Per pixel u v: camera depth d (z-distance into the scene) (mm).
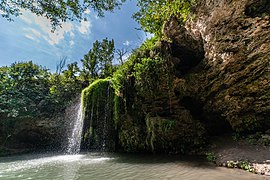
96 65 24594
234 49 8602
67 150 17125
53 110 19438
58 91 20984
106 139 14820
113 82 14594
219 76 9758
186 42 10578
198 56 10844
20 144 17219
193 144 11000
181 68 11367
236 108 9664
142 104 12508
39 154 15258
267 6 7344
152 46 12227
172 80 11125
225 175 5805
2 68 21500
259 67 8273
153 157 10430
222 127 11188
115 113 14195
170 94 11328
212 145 10375
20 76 21328
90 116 16000
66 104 19750
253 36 7945
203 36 10016
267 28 7480
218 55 9383
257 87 8648
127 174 6695
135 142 12781
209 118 11242
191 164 7766
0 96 17672
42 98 20266
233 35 8484
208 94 10523
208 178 5590
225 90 9781
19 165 9867
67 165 9227
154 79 11477
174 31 10516
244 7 7754
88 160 10570
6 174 7668
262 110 8891
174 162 8453
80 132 16609
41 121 17922
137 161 9359
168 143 11484
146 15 11242
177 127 11227
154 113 12055
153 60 11344
